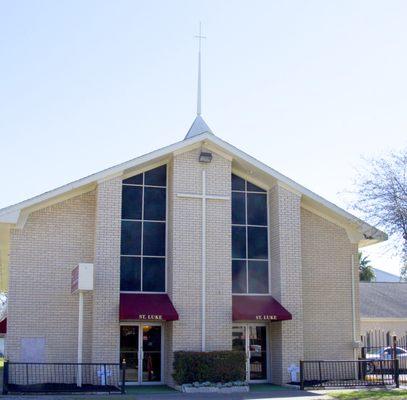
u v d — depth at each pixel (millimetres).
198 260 25500
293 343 25797
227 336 25172
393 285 50656
